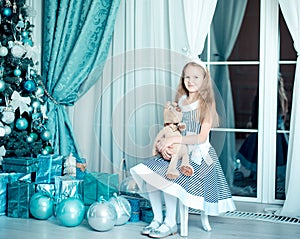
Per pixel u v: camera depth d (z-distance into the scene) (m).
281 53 3.59
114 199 3.04
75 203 2.98
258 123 3.63
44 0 3.75
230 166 3.81
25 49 3.34
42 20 3.78
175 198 2.85
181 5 3.51
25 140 3.38
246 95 3.81
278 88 3.61
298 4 3.23
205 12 3.44
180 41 3.54
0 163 3.31
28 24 3.46
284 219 3.21
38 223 3.06
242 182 3.78
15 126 3.39
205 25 3.45
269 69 3.58
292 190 3.26
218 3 3.71
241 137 3.80
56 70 3.63
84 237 2.79
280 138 3.63
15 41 3.28
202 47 3.47
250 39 3.71
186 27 3.46
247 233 2.89
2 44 3.30
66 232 2.88
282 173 3.63
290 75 3.58
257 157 3.66
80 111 3.73
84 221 3.13
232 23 3.72
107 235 2.83
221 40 3.73
